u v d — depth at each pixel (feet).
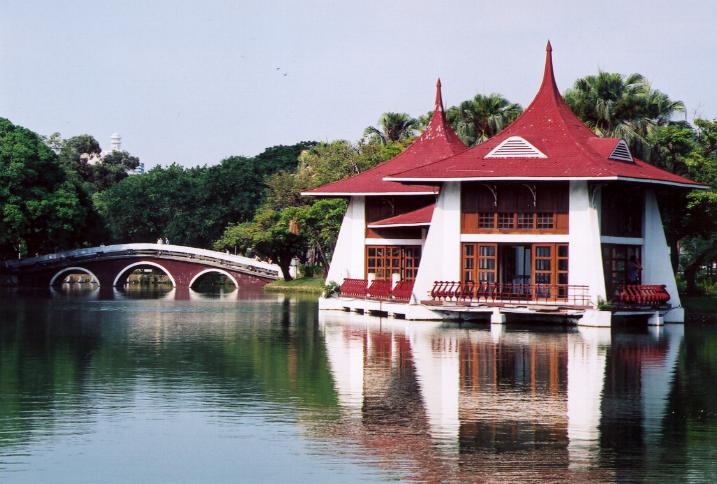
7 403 103.09
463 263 186.91
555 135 189.98
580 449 85.15
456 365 128.67
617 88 238.27
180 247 377.09
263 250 379.14
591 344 150.92
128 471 79.46
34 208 351.46
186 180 462.60
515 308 179.32
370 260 224.74
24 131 376.07
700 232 228.22
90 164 596.29
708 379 117.80
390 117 351.46
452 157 191.72
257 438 88.74
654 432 90.79
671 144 232.32
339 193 220.02
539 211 181.37
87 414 98.02
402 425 93.25
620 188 185.68
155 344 154.61
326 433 90.22
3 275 371.56
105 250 373.40
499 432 90.53
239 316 216.74
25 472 79.30
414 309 191.01
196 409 100.12
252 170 467.11
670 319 188.03
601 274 177.37
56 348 149.59
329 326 185.47
